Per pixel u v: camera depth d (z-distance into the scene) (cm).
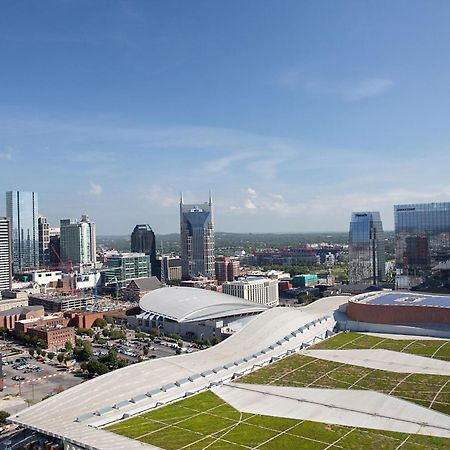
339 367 11612
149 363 11812
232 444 7894
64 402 9794
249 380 11019
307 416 8956
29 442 10075
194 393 10331
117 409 9506
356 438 8006
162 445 7869
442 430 8219
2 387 18062
